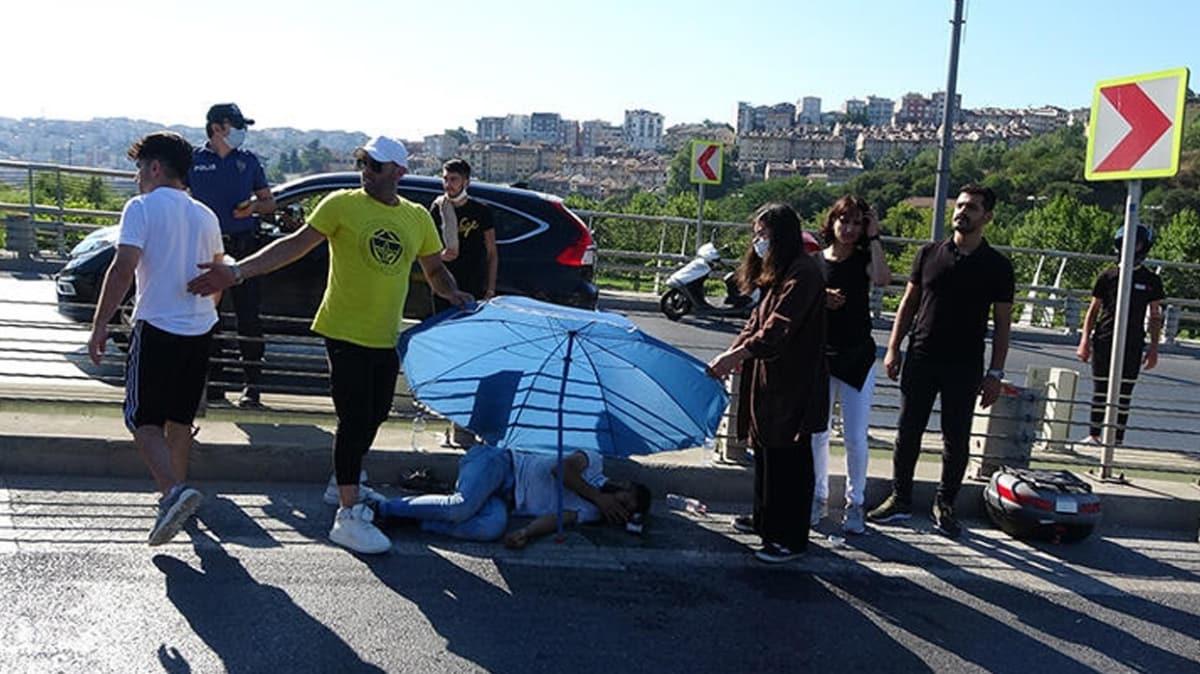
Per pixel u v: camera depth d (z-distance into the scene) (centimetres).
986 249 575
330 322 485
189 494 450
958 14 1332
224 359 653
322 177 944
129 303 809
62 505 517
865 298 565
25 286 1239
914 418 595
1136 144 651
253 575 455
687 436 533
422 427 645
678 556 528
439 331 521
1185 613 501
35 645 376
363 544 489
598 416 548
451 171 701
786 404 507
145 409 470
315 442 592
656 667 404
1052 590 521
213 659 378
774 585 500
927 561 550
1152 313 819
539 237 984
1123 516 639
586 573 494
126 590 429
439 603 445
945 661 431
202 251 482
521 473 556
